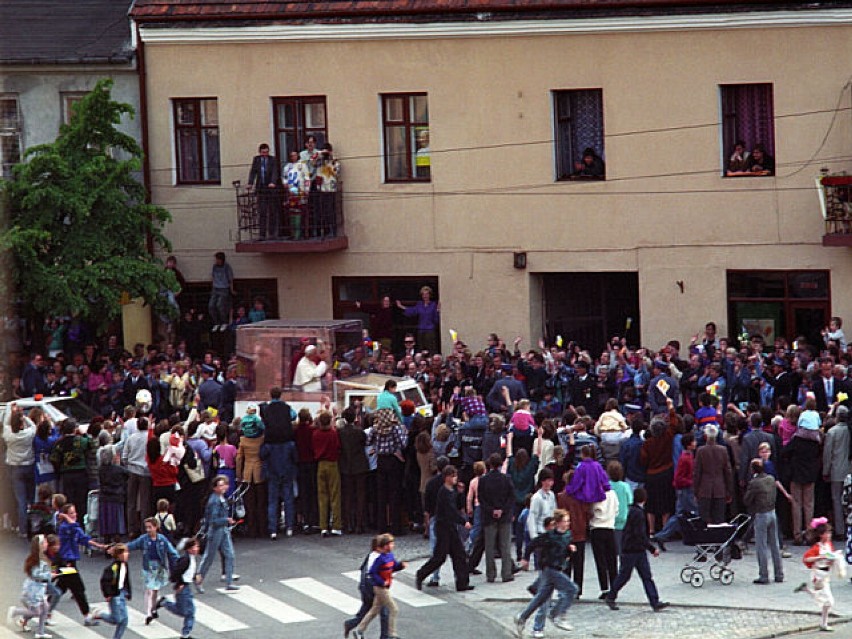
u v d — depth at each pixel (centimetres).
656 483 2042
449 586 1923
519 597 1853
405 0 3191
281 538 2197
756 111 2998
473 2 3133
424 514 2178
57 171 2984
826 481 2047
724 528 1873
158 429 2139
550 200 3150
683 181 3048
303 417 2197
